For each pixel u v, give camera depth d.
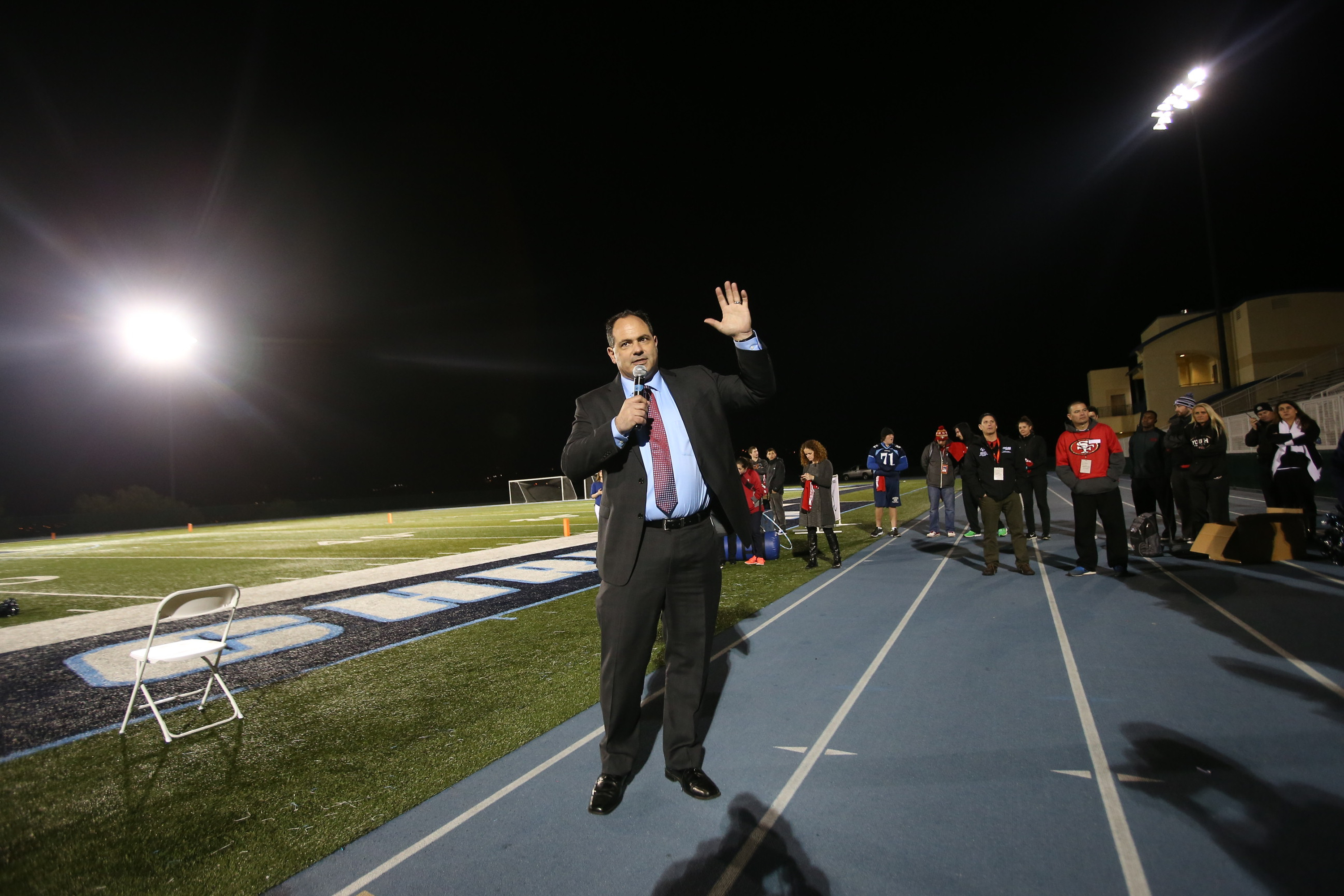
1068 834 2.32
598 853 2.36
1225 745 2.89
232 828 2.66
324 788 2.97
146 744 3.63
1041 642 4.55
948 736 3.16
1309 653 3.97
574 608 6.69
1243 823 2.32
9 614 7.80
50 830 2.71
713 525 2.86
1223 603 5.24
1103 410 39.69
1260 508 12.32
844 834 2.40
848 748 3.09
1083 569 6.78
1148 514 7.77
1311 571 6.23
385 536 18.02
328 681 4.62
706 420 2.75
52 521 33.34
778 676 4.14
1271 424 7.92
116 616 7.51
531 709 3.84
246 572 11.08
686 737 2.77
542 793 2.83
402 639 5.75
